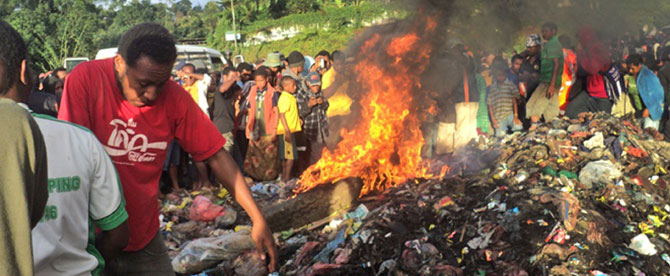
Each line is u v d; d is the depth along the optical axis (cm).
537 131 668
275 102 721
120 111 240
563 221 396
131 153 244
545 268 367
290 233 482
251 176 738
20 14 3750
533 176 488
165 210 583
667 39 1147
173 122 257
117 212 183
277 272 414
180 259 421
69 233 166
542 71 824
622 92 812
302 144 758
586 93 809
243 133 782
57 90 818
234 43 4300
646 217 438
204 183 717
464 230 415
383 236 418
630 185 482
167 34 230
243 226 509
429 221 435
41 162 131
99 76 235
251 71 877
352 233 439
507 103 812
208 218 537
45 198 136
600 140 575
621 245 392
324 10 3288
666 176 520
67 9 4219
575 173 501
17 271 119
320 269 394
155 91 233
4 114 123
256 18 4269
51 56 3706
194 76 746
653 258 384
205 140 267
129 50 225
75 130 172
